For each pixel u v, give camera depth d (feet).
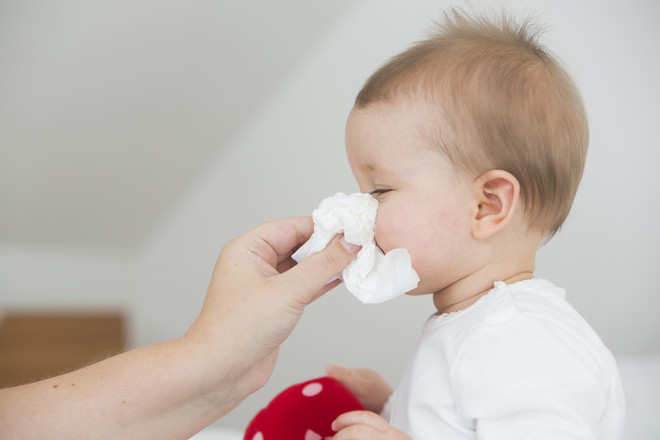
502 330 2.98
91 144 9.33
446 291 3.42
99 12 8.38
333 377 4.16
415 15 7.12
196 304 8.82
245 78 8.02
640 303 6.84
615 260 6.88
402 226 3.21
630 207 6.90
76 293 9.72
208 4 7.77
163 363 2.87
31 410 2.74
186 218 9.09
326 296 7.24
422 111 3.28
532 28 3.98
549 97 3.40
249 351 2.94
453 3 6.54
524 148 3.28
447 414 3.05
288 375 6.88
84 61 8.84
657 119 6.86
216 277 3.13
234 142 8.51
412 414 3.20
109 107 9.05
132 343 8.51
